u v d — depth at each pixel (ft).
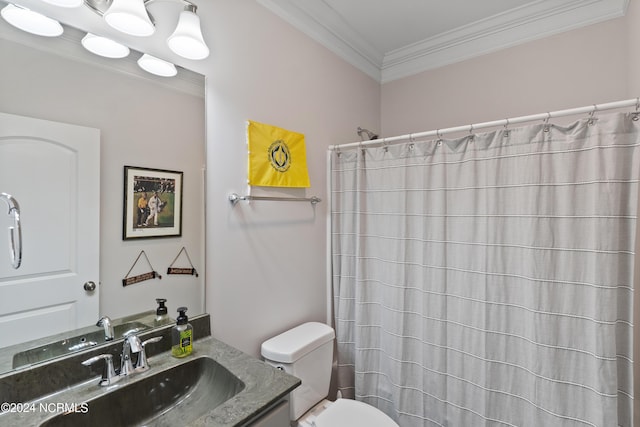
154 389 3.18
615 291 3.76
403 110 7.85
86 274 3.17
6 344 2.70
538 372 4.19
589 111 3.92
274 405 2.97
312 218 5.89
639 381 4.69
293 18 5.42
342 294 6.04
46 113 2.91
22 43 2.79
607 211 3.77
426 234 5.11
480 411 4.64
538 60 6.15
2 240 2.68
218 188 4.28
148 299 3.62
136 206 3.52
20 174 2.77
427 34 6.79
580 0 5.60
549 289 4.14
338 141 6.58
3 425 2.47
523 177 4.32
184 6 3.77
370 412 4.53
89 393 2.88
